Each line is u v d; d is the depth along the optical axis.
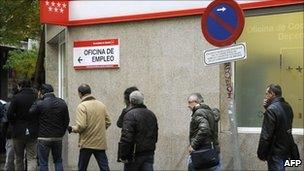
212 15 6.99
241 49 6.67
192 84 10.38
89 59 11.69
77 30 11.84
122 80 11.27
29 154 10.84
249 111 9.84
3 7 16.33
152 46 10.87
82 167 9.46
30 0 16.61
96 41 11.59
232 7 6.83
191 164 8.28
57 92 13.99
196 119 7.51
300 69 9.39
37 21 17.06
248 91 9.87
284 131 7.50
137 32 11.05
